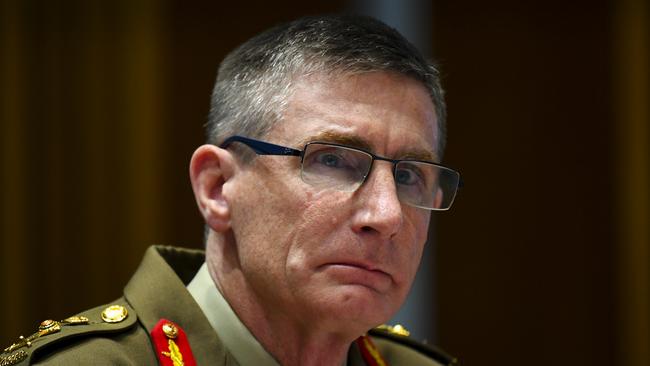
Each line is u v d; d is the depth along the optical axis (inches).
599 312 465.4
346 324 218.5
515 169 469.7
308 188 215.2
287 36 229.6
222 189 231.0
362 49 222.2
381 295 218.4
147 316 229.1
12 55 442.0
